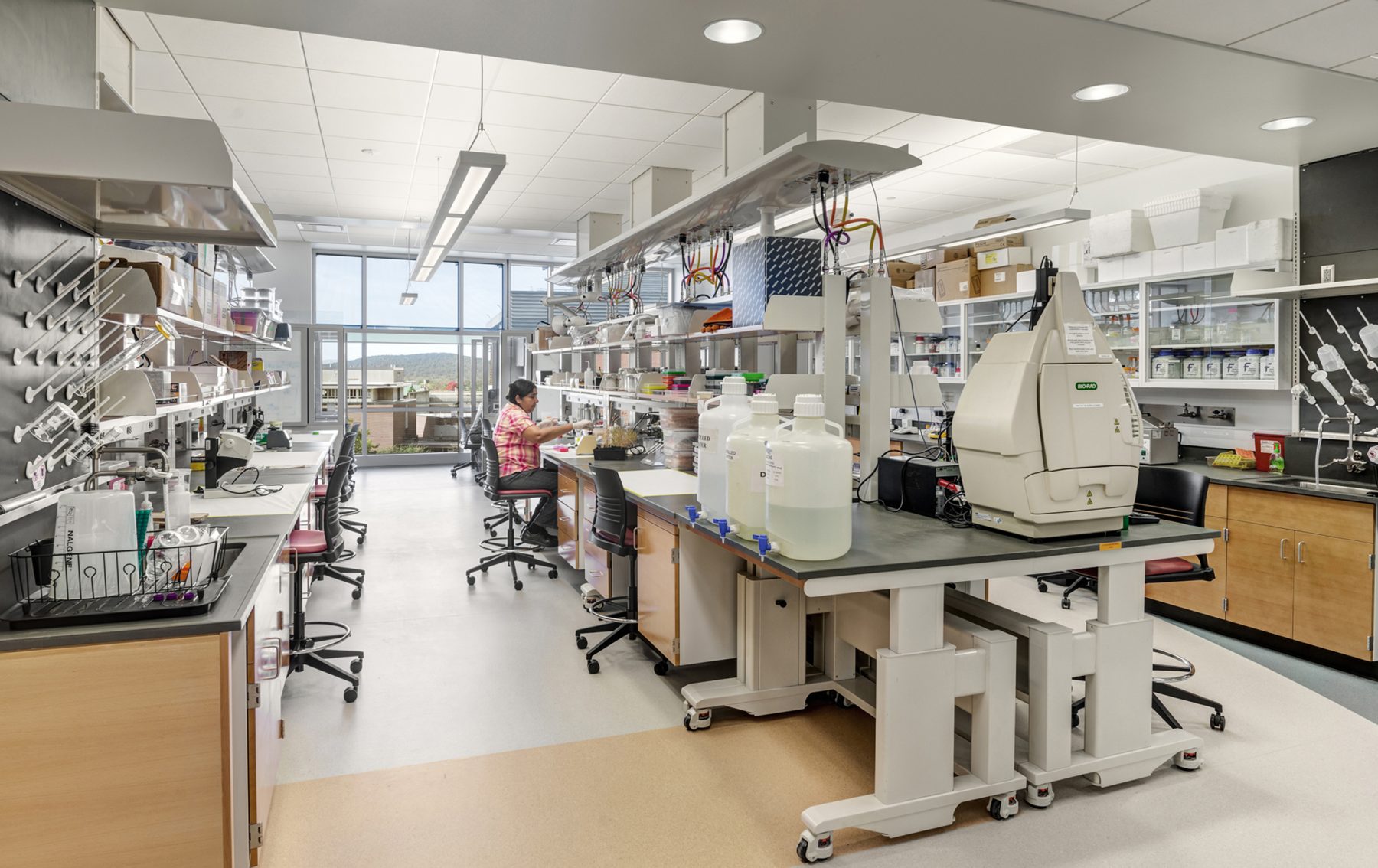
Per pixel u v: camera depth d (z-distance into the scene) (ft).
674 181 19.11
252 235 7.23
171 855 4.82
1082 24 8.08
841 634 8.96
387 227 26.53
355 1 7.57
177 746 4.78
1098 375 7.13
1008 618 7.64
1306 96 9.89
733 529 7.77
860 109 14.06
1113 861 6.32
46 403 6.11
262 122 15.75
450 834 6.72
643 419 17.29
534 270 34.99
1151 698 7.58
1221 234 13.33
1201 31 8.36
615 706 9.38
